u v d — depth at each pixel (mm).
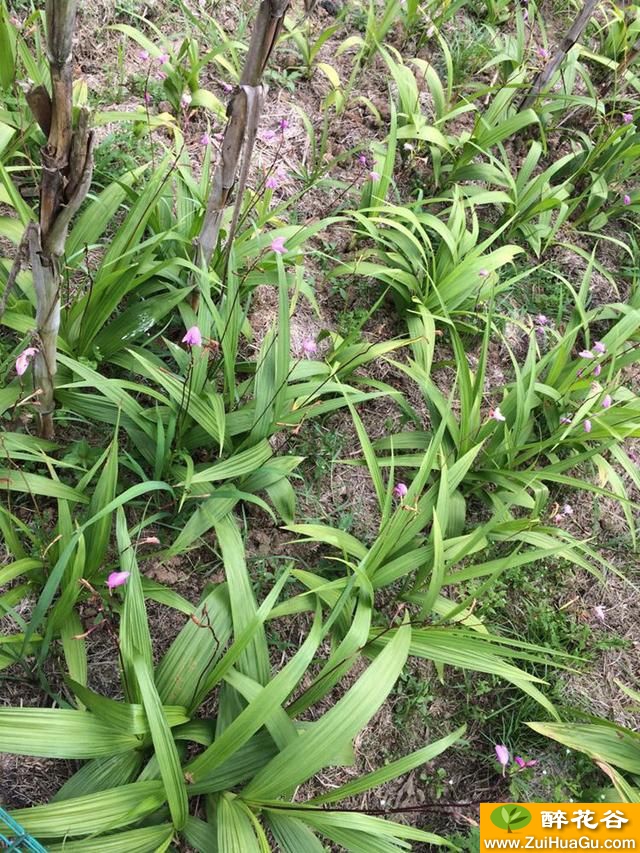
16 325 1019
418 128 1447
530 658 943
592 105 1678
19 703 896
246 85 884
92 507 895
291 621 1075
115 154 1300
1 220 1092
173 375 1064
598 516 1377
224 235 1170
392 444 1142
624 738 1062
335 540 1021
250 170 1447
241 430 1071
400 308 1408
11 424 1046
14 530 901
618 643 1237
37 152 1241
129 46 1513
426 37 1703
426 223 1328
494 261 1345
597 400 1256
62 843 740
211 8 1621
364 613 908
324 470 1218
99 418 1048
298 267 1189
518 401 1205
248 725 769
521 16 1701
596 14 2092
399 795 1027
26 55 1174
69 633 874
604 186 1664
